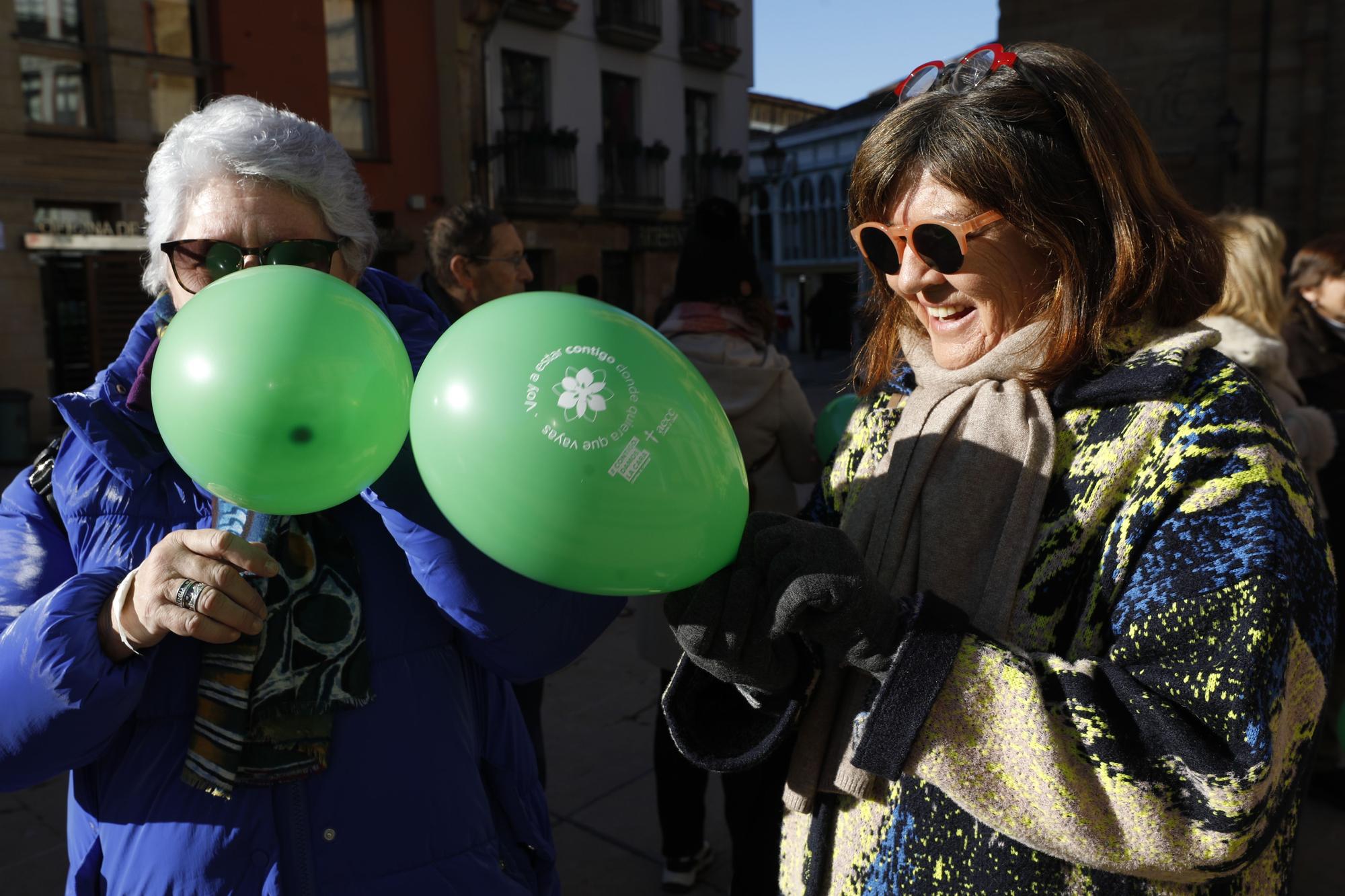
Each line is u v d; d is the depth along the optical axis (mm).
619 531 868
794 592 878
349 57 13125
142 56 10680
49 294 10484
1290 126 11734
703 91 18578
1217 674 834
